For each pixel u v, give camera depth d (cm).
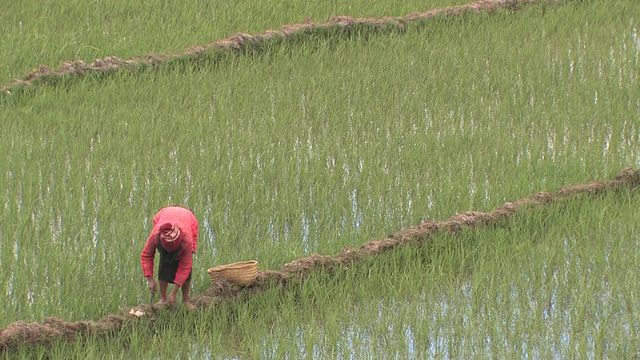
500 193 3494
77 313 2744
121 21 4850
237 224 3247
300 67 4447
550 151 3831
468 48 4716
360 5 5175
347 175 3634
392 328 2800
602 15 5153
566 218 3328
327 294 2898
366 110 4094
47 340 2600
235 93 4147
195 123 3875
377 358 2655
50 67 4303
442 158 3716
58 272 2934
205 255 3022
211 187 3450
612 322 2816
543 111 4131
